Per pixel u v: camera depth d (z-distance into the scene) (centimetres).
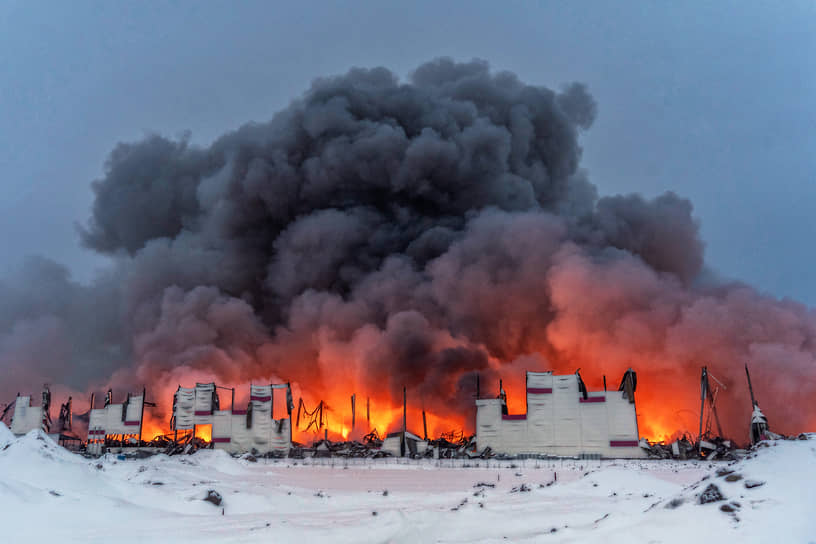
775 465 1605
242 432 6650
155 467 3803
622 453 5722
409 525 2070
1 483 2056
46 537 1781
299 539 1859
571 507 2292
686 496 1647
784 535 1355
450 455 6206
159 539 1805
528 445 5947
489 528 2025
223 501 2575
